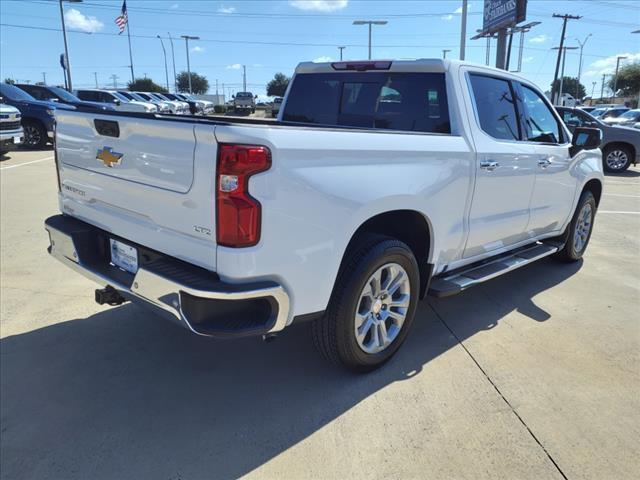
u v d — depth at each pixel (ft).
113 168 9.32
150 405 9.55
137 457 8.23
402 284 10.76
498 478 7.95
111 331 12.34
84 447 8.44
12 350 11.35
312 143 8.13
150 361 11.07
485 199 12.29
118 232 9.64
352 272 9.45
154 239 8.77
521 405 9.78
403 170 9.80
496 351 11.85
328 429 8.98
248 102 161.17
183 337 12.14
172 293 7.91
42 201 26.40
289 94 14.99
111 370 10.68
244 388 10.16
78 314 13.20
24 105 49.14
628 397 10.13
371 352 10.44
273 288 7.90
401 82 12.64
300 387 10.21
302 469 8.05
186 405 9.58
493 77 13.17
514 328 13.10
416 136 10.25
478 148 11.76
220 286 7.64
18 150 48.78
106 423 9.03
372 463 8.20
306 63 14.58
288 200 7.87
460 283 12.04
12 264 16.71
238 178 7.39
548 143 15.07
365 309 10.13
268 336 8.59
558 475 8.04
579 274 17.61
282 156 7.70
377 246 9.78
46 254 17.79
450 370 10.98
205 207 7.68
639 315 14.08
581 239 18.60
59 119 10.89
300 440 8.70
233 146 7.33
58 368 10.71
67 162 10.83
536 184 14.26
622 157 47.65
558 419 9.39
